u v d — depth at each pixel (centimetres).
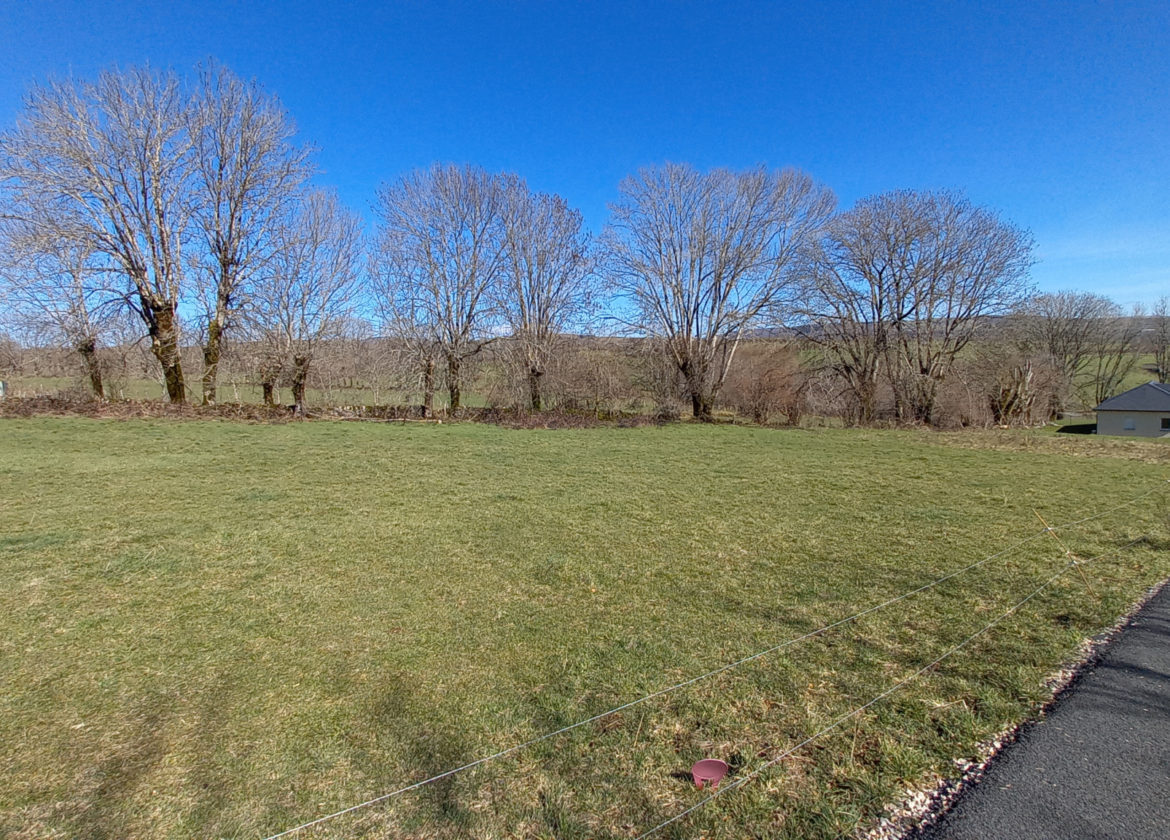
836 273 2366
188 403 2009
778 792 232
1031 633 374
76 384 1994
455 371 2216
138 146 1858
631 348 2375
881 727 275
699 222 2278
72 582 480
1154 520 667
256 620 410
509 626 401
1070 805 221
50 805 228
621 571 517
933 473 1033
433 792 235
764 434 1741
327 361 2188
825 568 521
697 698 303
